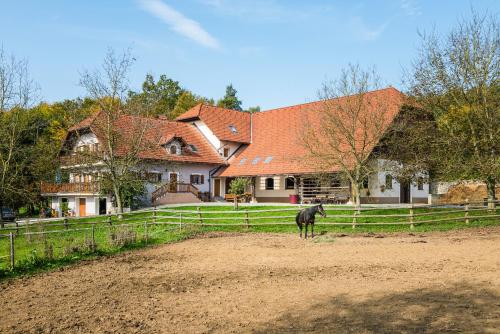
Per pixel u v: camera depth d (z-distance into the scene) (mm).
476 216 21875
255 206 30000
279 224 23203
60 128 48125
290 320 7617
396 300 8430
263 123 47750
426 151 26578
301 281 10625
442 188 39594
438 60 25516
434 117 26938
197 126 48031
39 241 20156
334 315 7734
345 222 22812
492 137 23438
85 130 40312
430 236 18281
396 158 27578
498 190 32219
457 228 20562
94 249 16719
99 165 33500
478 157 23625
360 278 10594
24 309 9141
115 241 18047
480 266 11312
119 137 32594
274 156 40781
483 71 24031
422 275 10562
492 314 7301
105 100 34750
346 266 12211
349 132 25125
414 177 27359
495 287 9039
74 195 41281
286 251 15570
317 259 13625
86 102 38750
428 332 6621
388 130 26391
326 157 25922
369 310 7895
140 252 16906
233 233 22000
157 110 66812
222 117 47969
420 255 13461
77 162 33938
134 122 34250
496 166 22641
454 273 10594
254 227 23375
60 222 27047
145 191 37438
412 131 26094
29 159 34781
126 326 7785
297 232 21297
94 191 38406
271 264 13125
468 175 25094
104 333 7457
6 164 31203
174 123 46250
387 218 22922
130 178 32688
